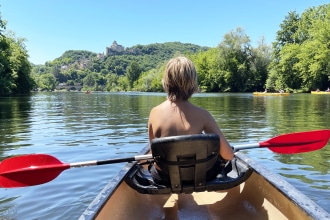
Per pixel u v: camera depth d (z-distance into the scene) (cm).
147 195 307
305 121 1090
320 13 4838
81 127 1003
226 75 5372
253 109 1630
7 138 812
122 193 268
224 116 1288
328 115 1279
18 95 4272
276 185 243
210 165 235
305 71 4106
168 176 240
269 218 255
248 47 5397
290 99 2645
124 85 10344
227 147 246
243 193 301
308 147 314
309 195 396
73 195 407
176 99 240
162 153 222
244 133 859
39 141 767
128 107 1942
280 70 4569
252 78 5359
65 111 1641
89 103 2441
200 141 216
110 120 1195
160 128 239
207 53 6031
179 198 308
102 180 459
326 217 192
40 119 1245
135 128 968
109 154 621
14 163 287
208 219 272
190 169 228
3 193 416
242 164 306
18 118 1287
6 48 3578
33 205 379
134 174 284
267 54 5316
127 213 263
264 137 792
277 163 541
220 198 307
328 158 571
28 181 286
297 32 4903
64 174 489
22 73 4288
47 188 431
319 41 3944
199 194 316
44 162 289
